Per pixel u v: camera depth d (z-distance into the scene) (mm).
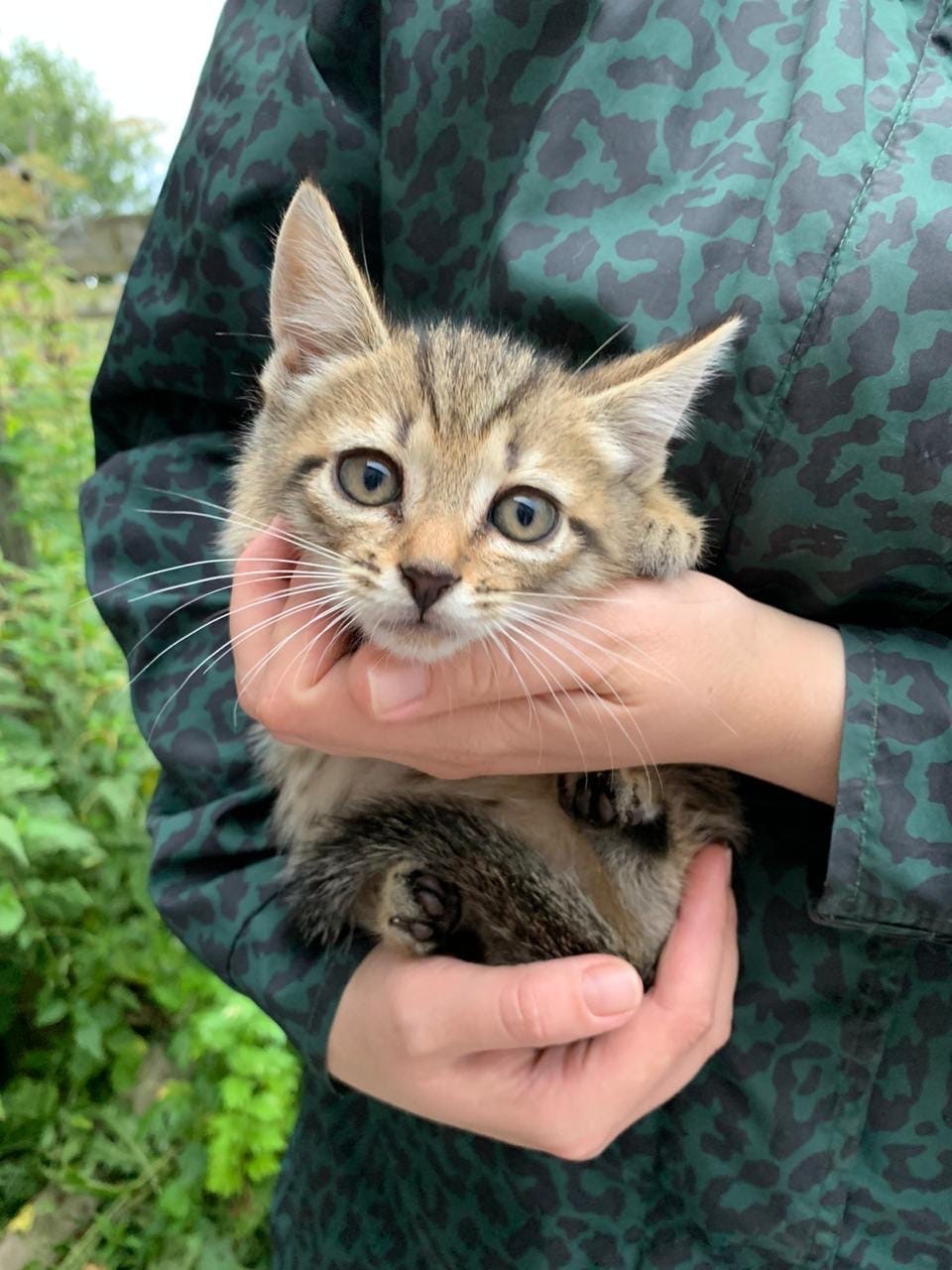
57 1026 481
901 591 212
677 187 207
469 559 223
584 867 259
